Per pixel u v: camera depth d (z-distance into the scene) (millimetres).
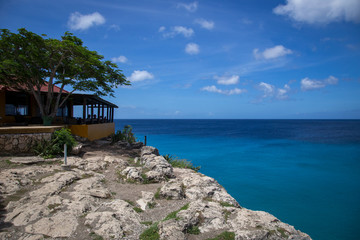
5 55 16625
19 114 21984
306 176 22609
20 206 6586
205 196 8406
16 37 15516
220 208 6863
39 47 16906
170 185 8695
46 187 8180
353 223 13086
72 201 7152
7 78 17594
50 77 18469
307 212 14438
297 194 17562
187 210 6328
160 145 44344
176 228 5293
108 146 18578
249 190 18422
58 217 6004
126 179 10258
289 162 29188
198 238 5227
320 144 47719
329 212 14516
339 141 53469
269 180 21203
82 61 17875
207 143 47906
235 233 5422
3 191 7699
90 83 20156
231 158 31422
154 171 10875
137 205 7449
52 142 13641
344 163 28828
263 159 30922
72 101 26734
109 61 19438
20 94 21844
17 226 5559
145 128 113375
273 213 14305
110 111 30969
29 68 17125
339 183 20469
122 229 5602
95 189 8398
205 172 23875
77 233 5344
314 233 12039
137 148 19469
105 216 6062
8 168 10484
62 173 9867
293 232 5797
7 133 12867
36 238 5035
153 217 6629
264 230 5461
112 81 20797
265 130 97688
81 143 17266
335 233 12023
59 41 16312
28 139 13391
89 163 11930
